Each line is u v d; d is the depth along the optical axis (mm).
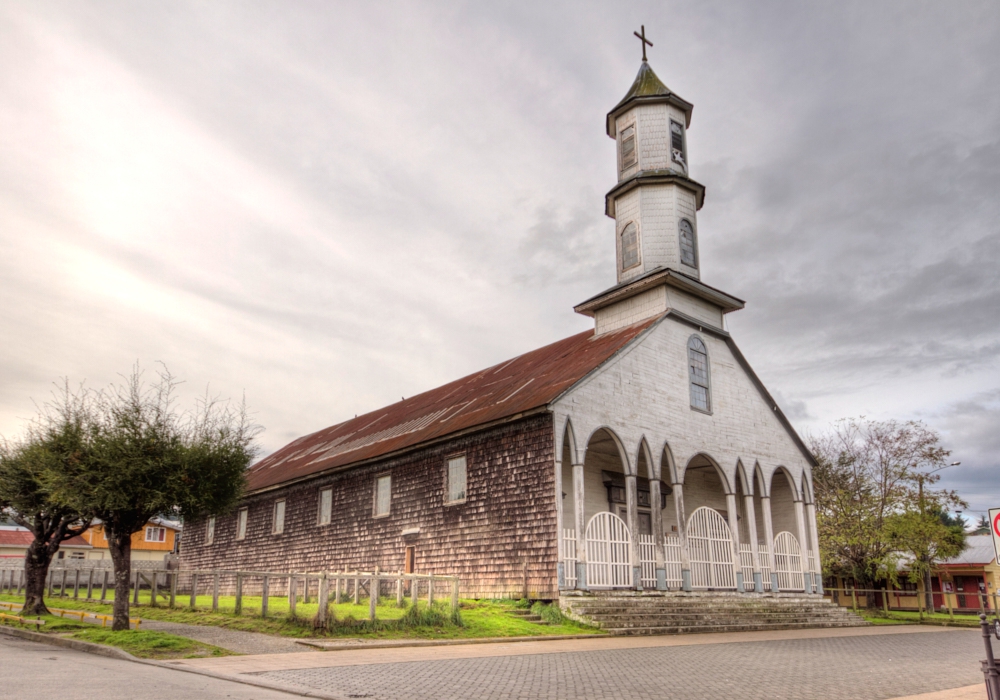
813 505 27531
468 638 14633
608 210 28125
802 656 13586
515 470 20578
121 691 8242
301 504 31047
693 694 8992
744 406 26234
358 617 14875
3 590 29422
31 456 17750
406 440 25719
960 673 11680
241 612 16719
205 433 16641
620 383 21719
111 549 15234
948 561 41781
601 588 19391
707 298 25906
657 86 27625
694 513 22906
